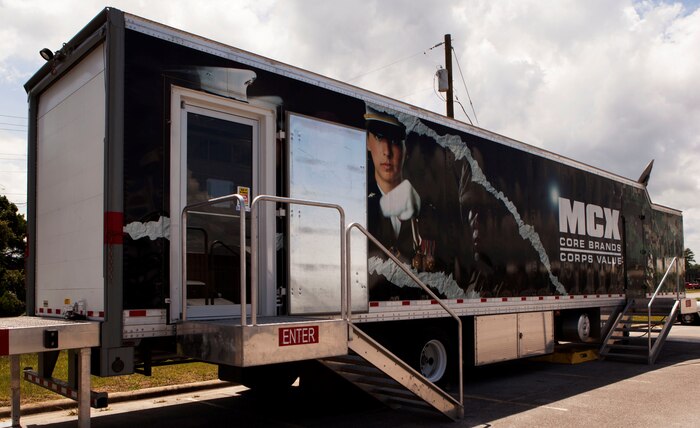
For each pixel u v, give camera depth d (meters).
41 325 4.57
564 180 10.61
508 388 8.41
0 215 29.73
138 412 6.99
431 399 6.14
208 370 9.34
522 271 9.28
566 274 10.44
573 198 10.84
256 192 5.86
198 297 5.36
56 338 4.55
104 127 4.97
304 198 6.11
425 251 7.52
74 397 4.97
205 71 5.45
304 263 6.03
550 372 9.91
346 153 6.59
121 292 4.75
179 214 5.21
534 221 9.66
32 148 6.48
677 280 13.02
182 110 5.35
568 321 11.34
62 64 5.74
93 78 5.25
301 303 5.95
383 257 6.91
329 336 5.16
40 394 7.38
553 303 10.01
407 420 6.50
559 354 11.08
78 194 5.45
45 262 6.15
